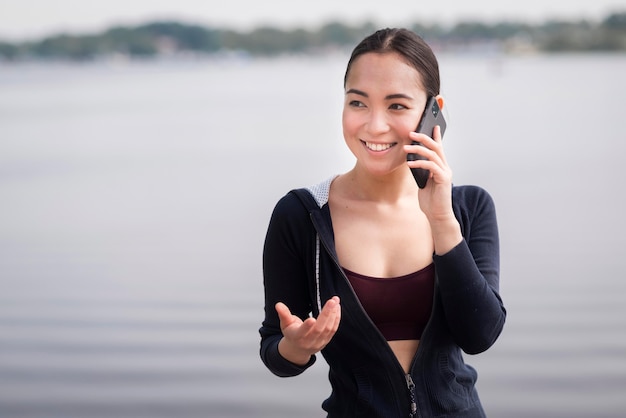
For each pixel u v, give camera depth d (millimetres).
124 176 16266
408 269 2322
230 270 8109
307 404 5012
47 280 7984
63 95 50031
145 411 4941
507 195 12234
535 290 7098
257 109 34562
